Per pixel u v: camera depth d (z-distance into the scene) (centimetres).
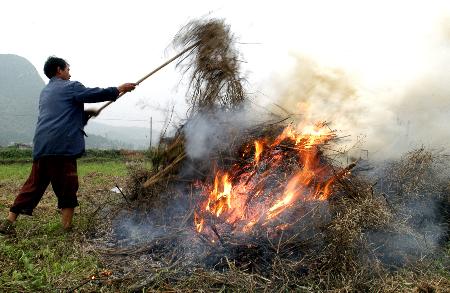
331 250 347
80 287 322
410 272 354
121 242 425
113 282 331
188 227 408
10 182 970
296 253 372
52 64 482
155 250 395
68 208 460
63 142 448
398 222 396
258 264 361
